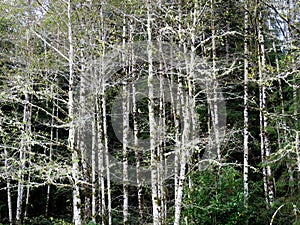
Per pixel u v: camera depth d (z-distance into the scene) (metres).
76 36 10.88
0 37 12.66
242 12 12.75
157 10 10.01
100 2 11.26
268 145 11.34
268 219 10.41
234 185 10.27
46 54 12.18
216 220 9.85
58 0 10.14
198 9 9.04
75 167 8.48
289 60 8.88
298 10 9.27
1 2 10.74
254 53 12.45
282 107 10.28
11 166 8.72
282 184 9.77
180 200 8.30
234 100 17.14
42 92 9.16
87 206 11.74
